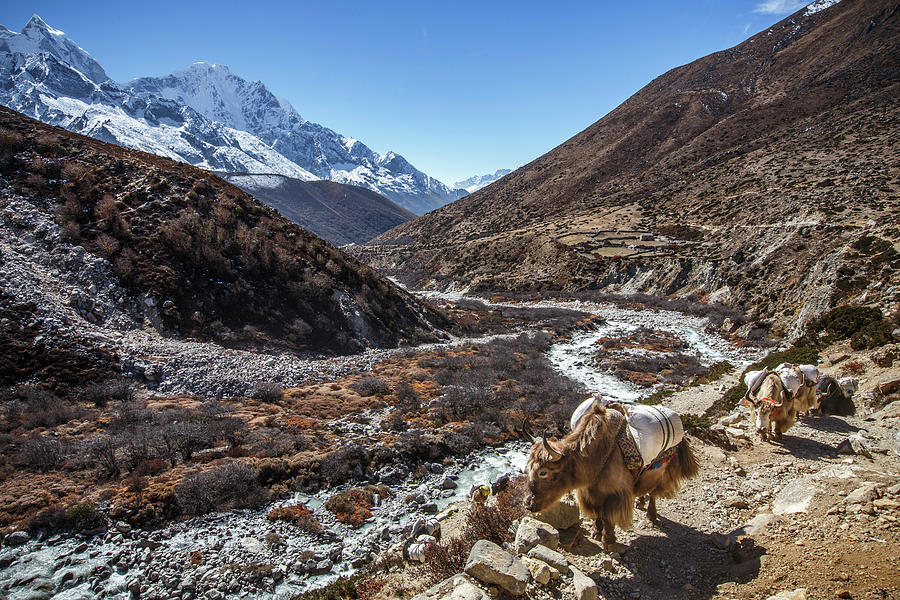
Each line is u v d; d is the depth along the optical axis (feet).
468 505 40.01
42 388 68.03
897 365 44.78
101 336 82.99
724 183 329.31
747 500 24.17
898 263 103.09
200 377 81.10
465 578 17.93
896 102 337.11
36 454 49.19
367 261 447.83
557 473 17.98
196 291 105.91
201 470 49.06
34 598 31.86
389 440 59.16
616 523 19.22
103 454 49.32
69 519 39.55
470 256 347.97
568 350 132.87
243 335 103.65
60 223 103.71
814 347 66.28
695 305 191.01
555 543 20.25
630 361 110.93
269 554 37.09
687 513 23.58
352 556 36.70
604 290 252.42
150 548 37.65
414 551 28.53
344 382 89.61
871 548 16.84
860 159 268.62
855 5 588.50
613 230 314.55
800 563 17.12
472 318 177.27
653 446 19.21
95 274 96.68
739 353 120.47
